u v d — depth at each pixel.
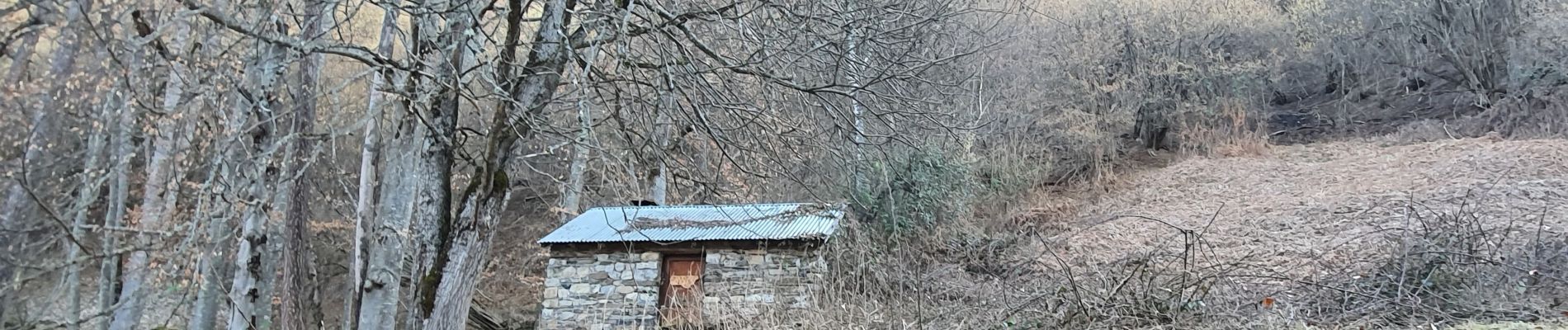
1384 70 22.38
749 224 11.88
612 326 11.84
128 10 8.03
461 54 6.69
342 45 5.90
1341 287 9.20
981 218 16.08
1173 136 20.36
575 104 6.53
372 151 8.72
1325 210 13.47
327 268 15.34
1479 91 19.36
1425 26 20.72
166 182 9.61
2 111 9.99
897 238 13.55
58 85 9.90
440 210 6.52
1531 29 18.31
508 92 5.96
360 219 8.33
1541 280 8.66
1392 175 15.41
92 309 11.80
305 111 9.09
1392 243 10.39
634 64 6.46
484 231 6.58
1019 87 18.70
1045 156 19.08
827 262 11.31
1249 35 19.77
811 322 9.11
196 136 10.34
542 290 16.20
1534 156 14.85
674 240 11.70
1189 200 15.98
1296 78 23.70
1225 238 13.05
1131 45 19.17
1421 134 18.45
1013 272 13.10
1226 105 19.86
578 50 7.04
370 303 7.03
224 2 7.88
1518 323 7.16
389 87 6.78
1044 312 8.20
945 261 13.71
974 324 8.36
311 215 14.33
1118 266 10.47
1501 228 10.62
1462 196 12.88
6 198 9.65
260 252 8.73
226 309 10.79
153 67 9.26
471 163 7.06
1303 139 20.27
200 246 9.70
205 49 8.87
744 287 11.40
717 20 6.61
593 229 12.52
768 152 7.09
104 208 11.70
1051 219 15.80
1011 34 17.78
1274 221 13.45
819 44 7.42
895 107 8.72
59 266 7.90
